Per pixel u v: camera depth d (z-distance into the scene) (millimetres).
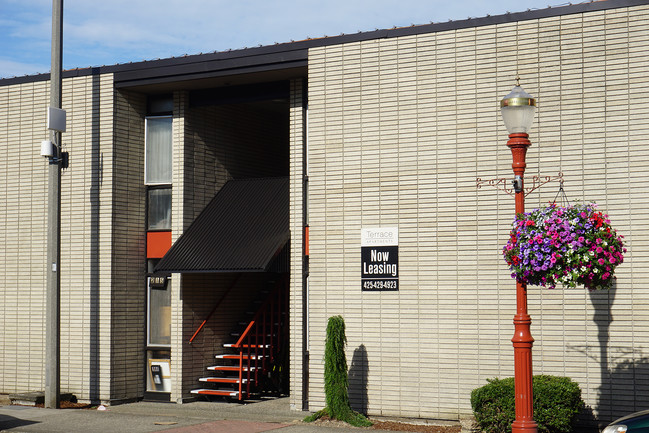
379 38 14391
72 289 16938
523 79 13234
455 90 13742
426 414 13500
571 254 9672
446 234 13609
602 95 12703
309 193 14766
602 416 12305
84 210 16922
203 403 16453
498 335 13109
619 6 12664
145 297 17203
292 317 15336
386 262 14000
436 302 13586
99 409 15883
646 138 12383
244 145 18547
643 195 12328
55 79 15719
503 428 11891
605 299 12422
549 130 12992
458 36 13781
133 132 17250
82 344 16703
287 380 17625
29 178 17688
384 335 13922
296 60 15117
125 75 16766
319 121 14781
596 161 12656
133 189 17172
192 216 17016
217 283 17469
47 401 15586
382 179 14180
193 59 16078
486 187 13391
